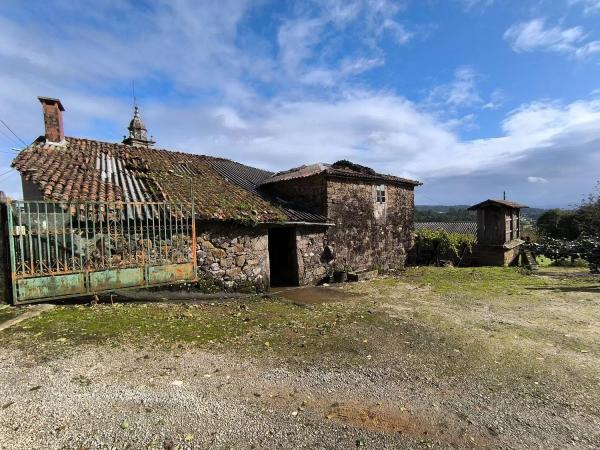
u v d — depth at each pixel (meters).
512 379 4.12
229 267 9.65
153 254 8.11
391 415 3.32
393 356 4.77
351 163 14.61
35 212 6.64
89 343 4.71
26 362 4.06
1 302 6.18
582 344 5.32
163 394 3.50
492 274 12.84
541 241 18.53
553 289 9.77
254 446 2.79
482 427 3.17
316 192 12.57
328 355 4.73
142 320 5.85
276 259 12.17
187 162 13.85
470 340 5.45
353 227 13.38
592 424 3.25
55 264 6.74
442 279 11.82
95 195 8.22
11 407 3.14
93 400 3.32
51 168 9.16
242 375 4.02
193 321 6.01
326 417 3.24
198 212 9.04
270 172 17.42
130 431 2.89
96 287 7.07
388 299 8.57
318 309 7.40
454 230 33.94
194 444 2.78
